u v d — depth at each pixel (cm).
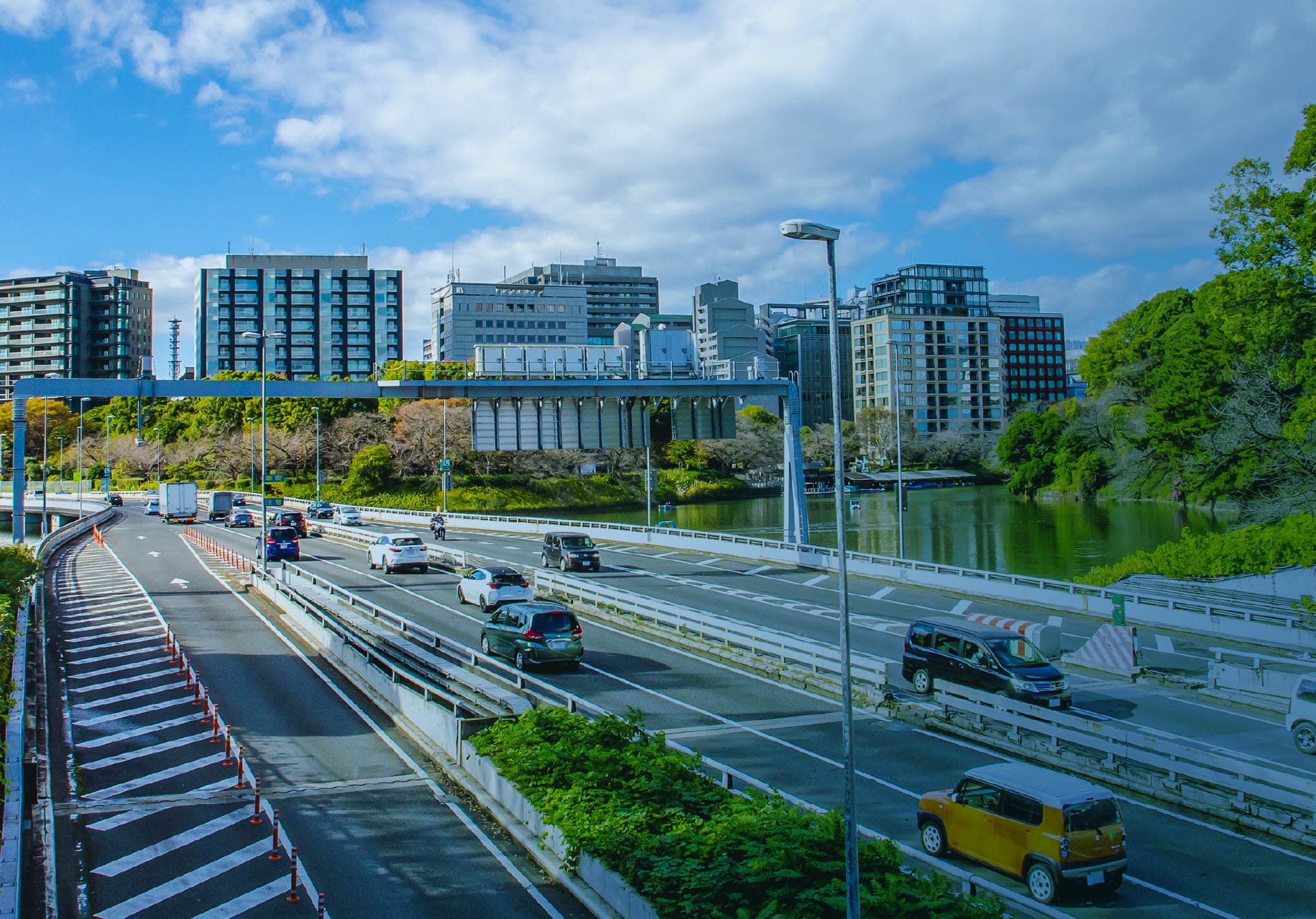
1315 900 1230
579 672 2536
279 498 9981
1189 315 7206
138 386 3762
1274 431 4553
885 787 1662
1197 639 2945
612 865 1191
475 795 1603
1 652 2258
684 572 4388
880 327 19362
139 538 6575
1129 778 1675
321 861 1344
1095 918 1174
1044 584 3478
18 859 1173
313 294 15950
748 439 13250
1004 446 11444
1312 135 3181
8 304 16425
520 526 6612
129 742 1920
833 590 3844
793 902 1016
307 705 2220
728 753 1845
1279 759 1794
